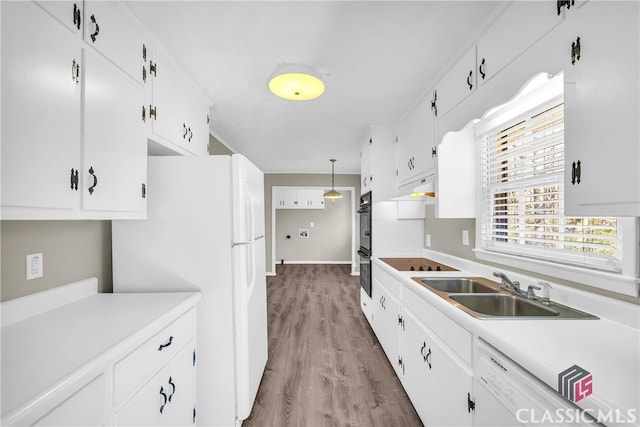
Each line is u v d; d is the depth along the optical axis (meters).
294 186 6.84
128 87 1.46
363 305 3.81
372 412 1.94
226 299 1.70
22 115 0.91
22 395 0.73
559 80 1.35
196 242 1.71
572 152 0.98
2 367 0.85
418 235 3.30
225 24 1.58
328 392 2.16
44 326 1.16
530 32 1.20
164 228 1.71
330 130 3.54
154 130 1.71
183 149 2.10
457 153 2.11
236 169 1.74
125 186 1.42
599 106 0.89
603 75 0.87
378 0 1.40
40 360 0.89
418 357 1.83
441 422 1.50
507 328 1.13
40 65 0.98
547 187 1.59
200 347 1.71
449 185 2.10
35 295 1.29
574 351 0.93
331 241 8.14
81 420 0.85
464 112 1.73
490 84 1.47
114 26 1.35
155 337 1.23
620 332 1.09
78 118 1.13
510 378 1.00
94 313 1.31
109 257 1.77
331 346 2.92
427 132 2.32
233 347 1.72
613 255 1.26
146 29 1.60
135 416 1.09
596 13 0.90
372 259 3.27
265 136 3.83
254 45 1.77
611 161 0.85
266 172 6.80
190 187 1.71
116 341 1.02
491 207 2.02
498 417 1.04
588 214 0.92
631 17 0.79
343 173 6.91
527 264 1.65
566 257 1.47
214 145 3.74
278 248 8.12
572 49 0.99
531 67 1.19
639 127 0.77
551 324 1.17
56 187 1.03
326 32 1.65
